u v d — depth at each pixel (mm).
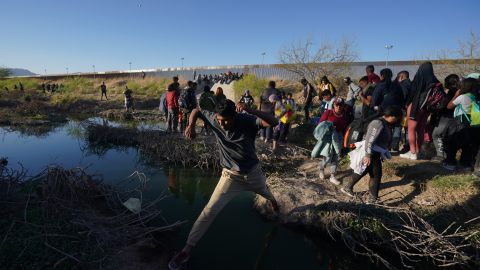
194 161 8555
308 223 5059
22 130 14445
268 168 7969
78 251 3754
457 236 4430
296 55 21594
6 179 4988
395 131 7293
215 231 4949
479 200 4953
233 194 4066
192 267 4016
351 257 4516
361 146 5312
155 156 9344
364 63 22000
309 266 4223
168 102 10445
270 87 9234
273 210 5344
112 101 23484
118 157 9430
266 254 4410
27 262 3451
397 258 4492
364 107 7172
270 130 9695
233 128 3723
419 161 6488
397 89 6172
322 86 10883
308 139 10328
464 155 6012
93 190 5320
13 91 28094
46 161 8914
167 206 5840
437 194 5289
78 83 33281
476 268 4168
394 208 4867
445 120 6047
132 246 4191
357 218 4797
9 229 3816
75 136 12906
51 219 4227
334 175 6289
